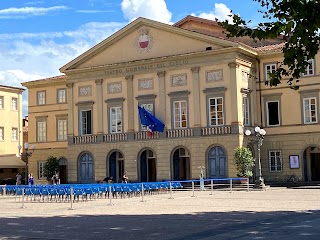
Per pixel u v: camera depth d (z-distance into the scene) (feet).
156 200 104.88
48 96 192.03
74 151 171.32
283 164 154.30
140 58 161.99
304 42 36.73
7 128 217.97
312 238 46.83
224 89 148.05
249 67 155.74
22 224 67.05
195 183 149.07
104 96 167.32
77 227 62.03
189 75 153.89
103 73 167.73
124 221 67.41
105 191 112.68
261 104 157.99
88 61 171.12
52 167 179.32
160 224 62.59
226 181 146.10
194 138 151.33
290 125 153.89
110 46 167.32
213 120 149.89
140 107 156.76
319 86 150.30
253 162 143.64
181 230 56.18
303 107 152.46
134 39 163.43
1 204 106.22
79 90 172.24
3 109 216.33
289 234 49.96
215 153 149.07
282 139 154.61
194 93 152.56
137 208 87.51
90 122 170.60
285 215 69.15
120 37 165.17
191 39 153.99
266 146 156.66
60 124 188.55
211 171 148.97
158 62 158.30
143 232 55.57
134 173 160.04
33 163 192.75
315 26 35.35
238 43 145.79
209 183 148.25
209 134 149.48
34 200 116.06
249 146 153.48
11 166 201.67
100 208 89.81
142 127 160.25
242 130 147.64
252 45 174.19
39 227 63.05
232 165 145.48
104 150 165.68
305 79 152.35
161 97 157.38
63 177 186.70
